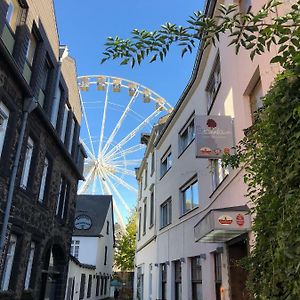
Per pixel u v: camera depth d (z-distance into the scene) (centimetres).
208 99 1097
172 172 1500
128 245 3444
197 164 1147
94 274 2820
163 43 245
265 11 240
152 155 2058
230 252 741
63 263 1434
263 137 309
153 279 1731
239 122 713
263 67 565
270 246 276
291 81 253
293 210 231
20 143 878
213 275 885
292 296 229
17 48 884
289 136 254
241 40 246
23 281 950
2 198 799
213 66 997
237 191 698
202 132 752
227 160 477
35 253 1075
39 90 1056
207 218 625
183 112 1407
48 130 1119
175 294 1329
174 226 1381
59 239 1346
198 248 1038
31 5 962
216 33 245
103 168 3434
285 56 242
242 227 576
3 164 814
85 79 3369
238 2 783
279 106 263
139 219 2492
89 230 3075
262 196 327
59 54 1266
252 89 671
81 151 1722
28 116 950
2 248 781
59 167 1309
